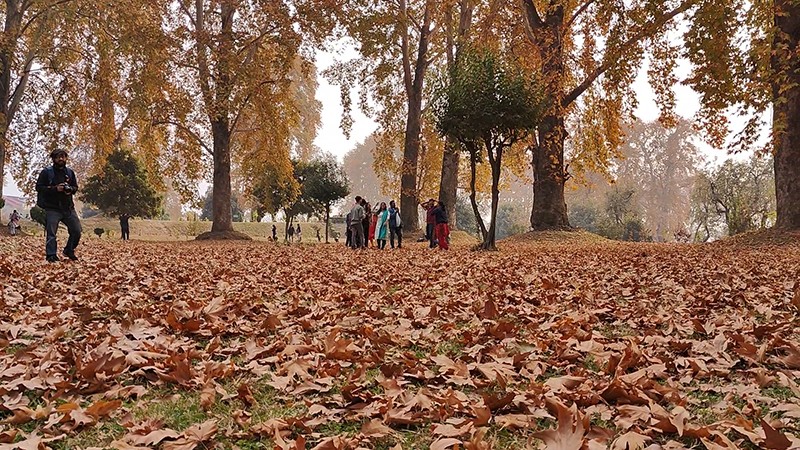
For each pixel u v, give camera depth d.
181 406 2.51
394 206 20.61
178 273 8.21
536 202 23.64
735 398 2.54
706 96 14.24
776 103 12.61
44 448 2.00
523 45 21.92
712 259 10.69
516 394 2.53
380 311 4.86
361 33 27.52
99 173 30.44
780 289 6.03
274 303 5.39
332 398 2.58
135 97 26.09
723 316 4.41
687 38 14.20
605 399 2.53
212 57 25.95
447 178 29.25
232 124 30.23
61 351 3.30
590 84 21.56
